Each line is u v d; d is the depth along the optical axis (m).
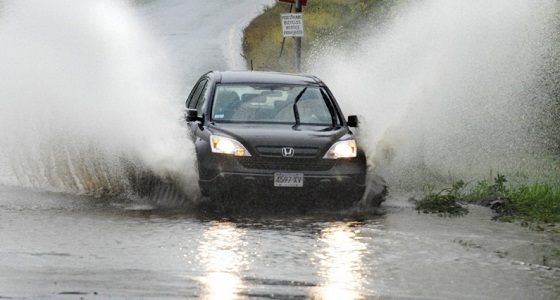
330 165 37.12
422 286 24.59
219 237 30.95
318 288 23.77
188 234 31.36
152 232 31.55
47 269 25.03
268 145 36.91
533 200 39.62
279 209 37.41
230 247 29.28
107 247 28.69
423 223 34.94
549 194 40.62
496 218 36.53
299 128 39.00
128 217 34.56
